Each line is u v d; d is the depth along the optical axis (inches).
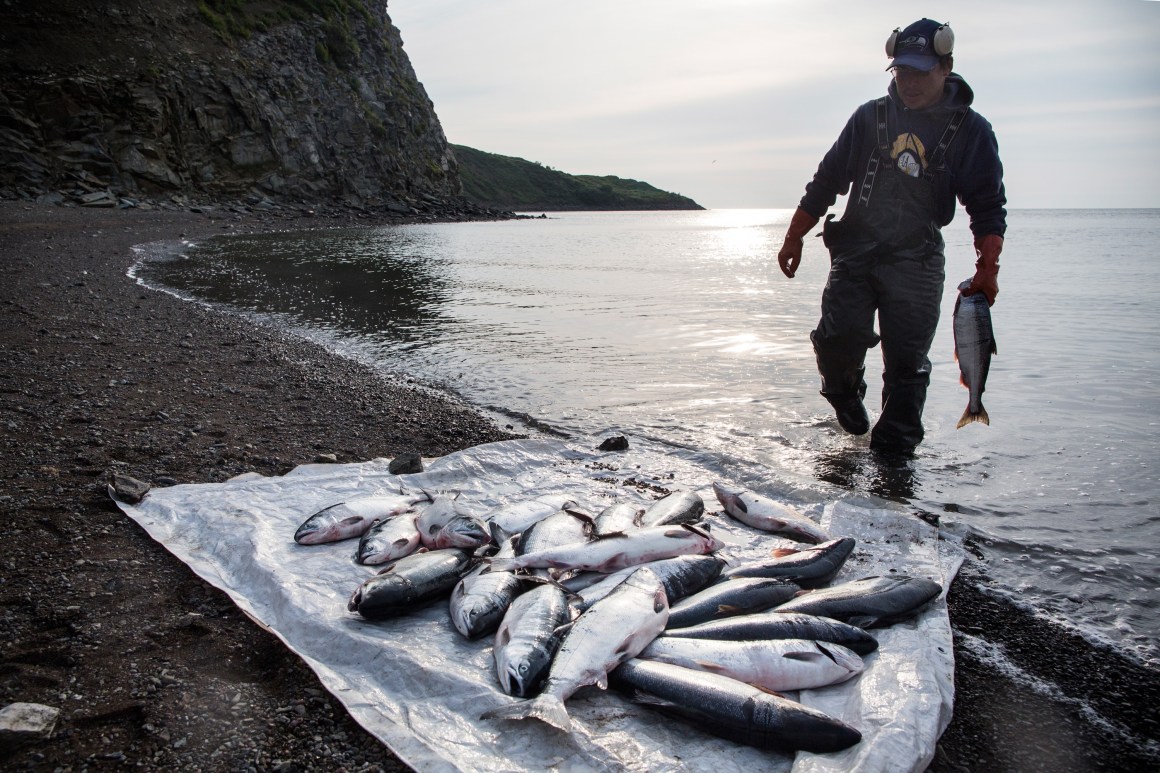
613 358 476.4
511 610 162.9
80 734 132.6
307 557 196.7
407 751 126.4
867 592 172.9
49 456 257.9
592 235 2287.2
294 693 146.3
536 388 403.5
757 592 173.2
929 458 293.1
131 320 515.5
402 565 179.3
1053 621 185.5
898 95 261.9
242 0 2166.6
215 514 215.2
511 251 1459.2
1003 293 783.1
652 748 130.3
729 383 410.3
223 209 1782.7
